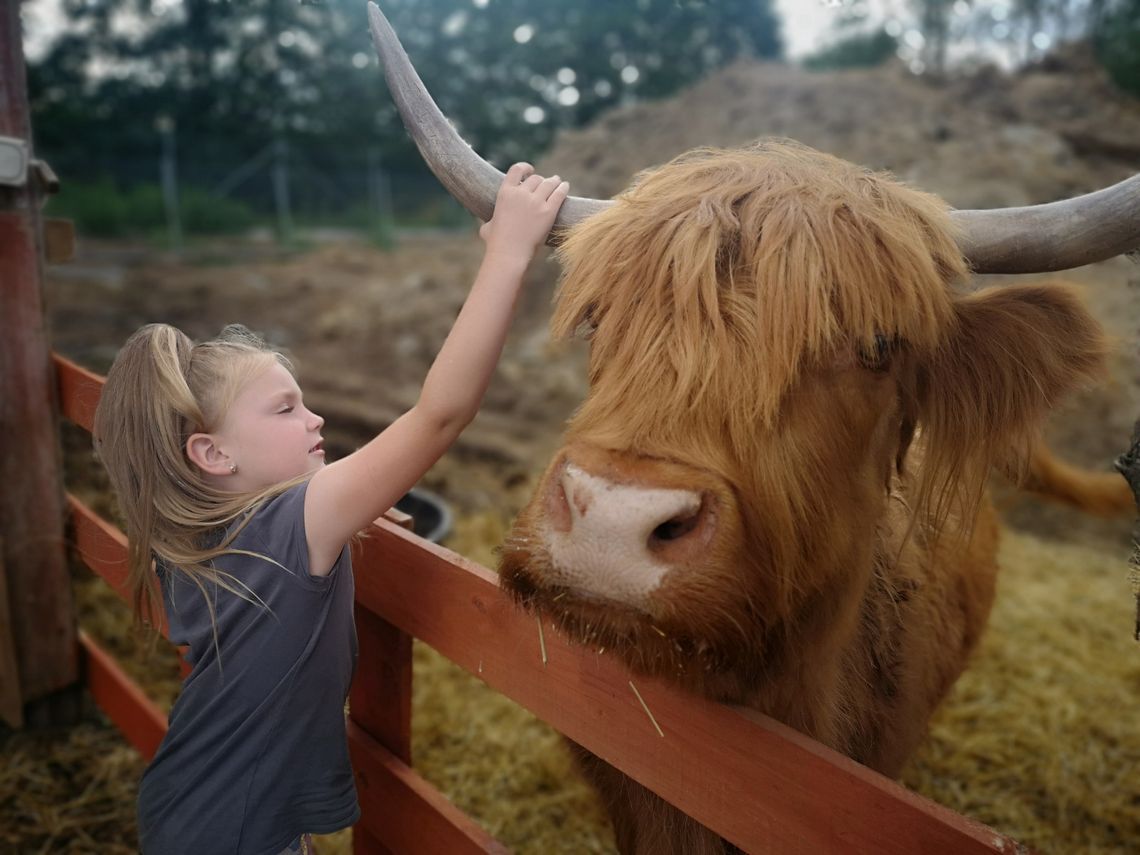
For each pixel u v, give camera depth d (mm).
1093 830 3025
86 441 5668
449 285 11672
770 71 11867
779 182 1480
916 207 1520
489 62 26094
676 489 1180
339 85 29172
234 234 23906
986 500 2850
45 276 2988
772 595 1320
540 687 1526
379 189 26844
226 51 29125
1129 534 5996
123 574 2418
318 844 2812
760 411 1282
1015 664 4094
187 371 1545
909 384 1603
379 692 1974
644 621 1183
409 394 8438
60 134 26766
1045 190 8828
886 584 1999
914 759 3344
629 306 1400
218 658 1508
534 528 1263
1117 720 3648
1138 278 2064
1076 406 2020
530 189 1500
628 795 1825
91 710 3494
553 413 7930
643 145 11930
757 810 1206
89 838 2852
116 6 28312
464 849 1669
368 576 1914
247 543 1477
